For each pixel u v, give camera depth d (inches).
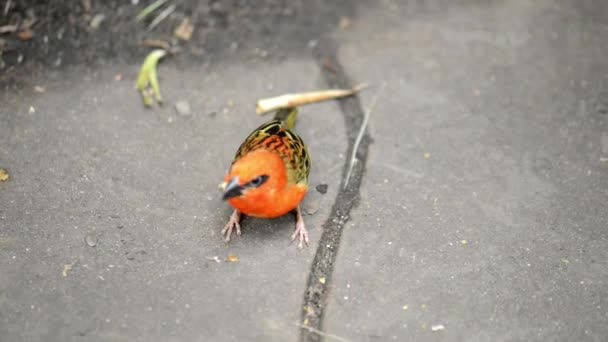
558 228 319.9
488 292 288.0
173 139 357.1
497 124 378.6
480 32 444.5
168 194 325.1
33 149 341.7
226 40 418.9
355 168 347.6
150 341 260.8
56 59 389.4
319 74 407.2
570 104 392.5
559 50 431.8
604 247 311.1
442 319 276.4
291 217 318.3
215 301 277.6
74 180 328.5
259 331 268.1
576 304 284.7
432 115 383.2
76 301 273.0
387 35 438.0
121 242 300.0
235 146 356.5
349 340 267.1
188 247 300.2
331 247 306.0
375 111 384.5
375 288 287.4
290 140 303.1
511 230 317.4
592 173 350.0
